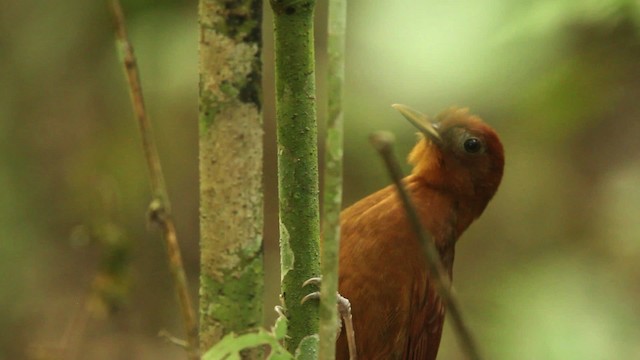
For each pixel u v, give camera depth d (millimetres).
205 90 4289
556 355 10680
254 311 4398
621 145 13625
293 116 5016
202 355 4410
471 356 3664
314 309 5113
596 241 13273
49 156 13500
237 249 4340
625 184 13531
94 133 13656
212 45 4254
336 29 3826
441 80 10391
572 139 13492
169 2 11430
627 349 10734
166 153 14023
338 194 3891
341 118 3857
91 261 13141
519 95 10766
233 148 4293
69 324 12055
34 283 12898
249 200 4332
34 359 10586
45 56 13031
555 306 11117
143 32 11406
